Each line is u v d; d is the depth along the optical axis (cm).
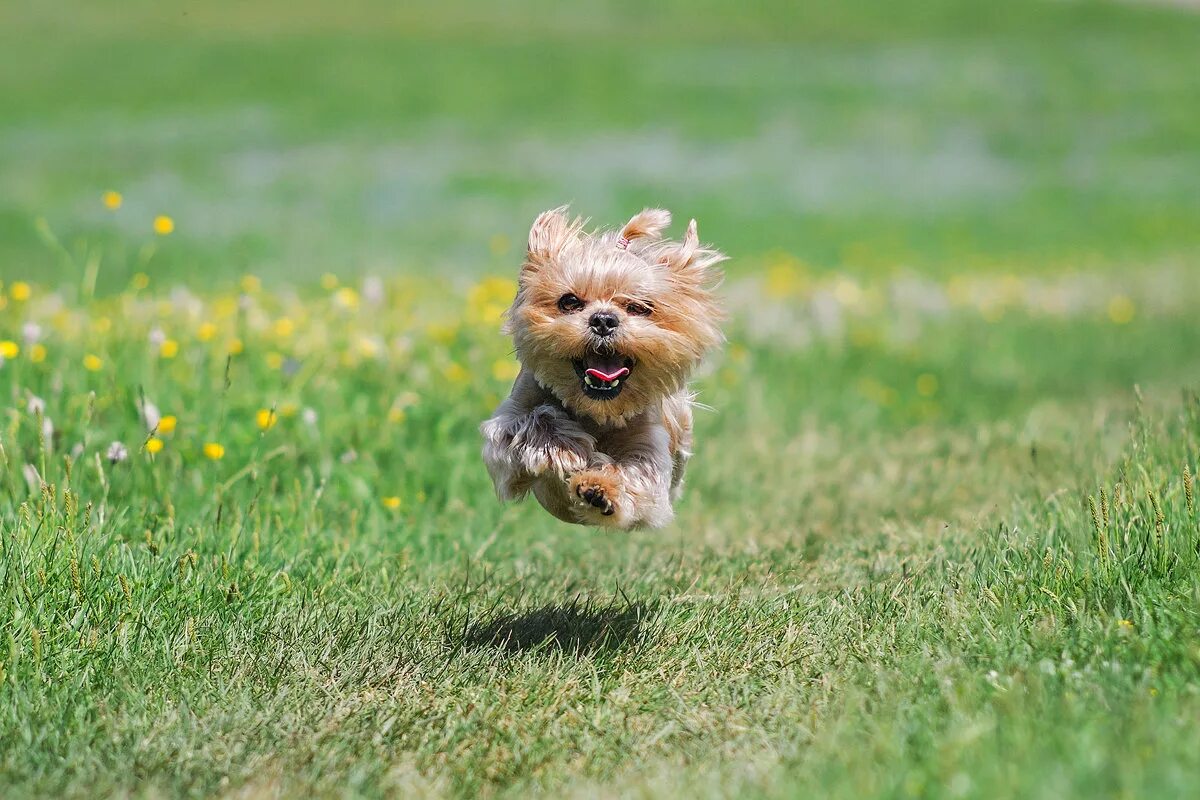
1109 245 2920
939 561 795
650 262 707
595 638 718
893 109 4469
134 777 548
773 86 4778
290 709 618
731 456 1188
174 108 4303
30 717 586
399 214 2952
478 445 1060
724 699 628
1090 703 534
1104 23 6050
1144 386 1564
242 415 987
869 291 2042
